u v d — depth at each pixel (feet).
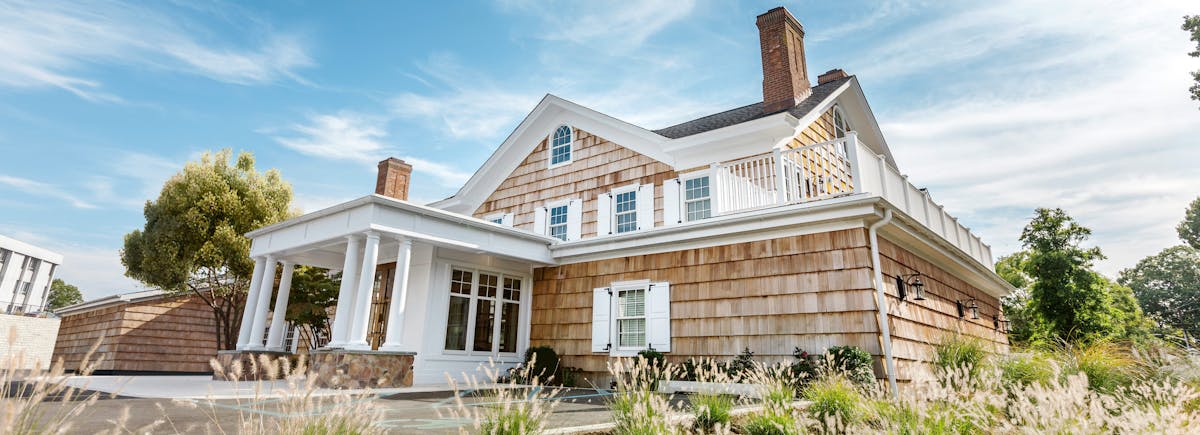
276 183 61.46
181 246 54.60
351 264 31.35
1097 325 62.18
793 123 38.63
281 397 10.59
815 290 27.63
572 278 38.29
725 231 31.17
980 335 40.70
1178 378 21.04
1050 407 13.51
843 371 22.06
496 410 12.75
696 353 30.76
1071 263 64.85
